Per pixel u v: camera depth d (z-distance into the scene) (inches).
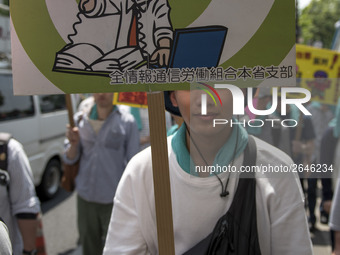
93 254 112.3
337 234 66.1
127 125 109.0
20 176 71.4
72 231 160.4
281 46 38.6
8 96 170.2
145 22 39.9
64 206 193.2
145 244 49.4
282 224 42.9
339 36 247.1
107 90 40.8
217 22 39.1
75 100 121.5
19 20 40.8
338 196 65.5
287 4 38.2
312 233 129.6
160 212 40.7
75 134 107.0
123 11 39.9
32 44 40.9
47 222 171.8
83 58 40.7
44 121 196.7
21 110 178.5
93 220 110.2
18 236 73.8
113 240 49.6
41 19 40.6
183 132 46.3
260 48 38.9
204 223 44.6
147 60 40.3
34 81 41.2
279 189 42.6
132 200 49.0
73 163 110.7
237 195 42.8
